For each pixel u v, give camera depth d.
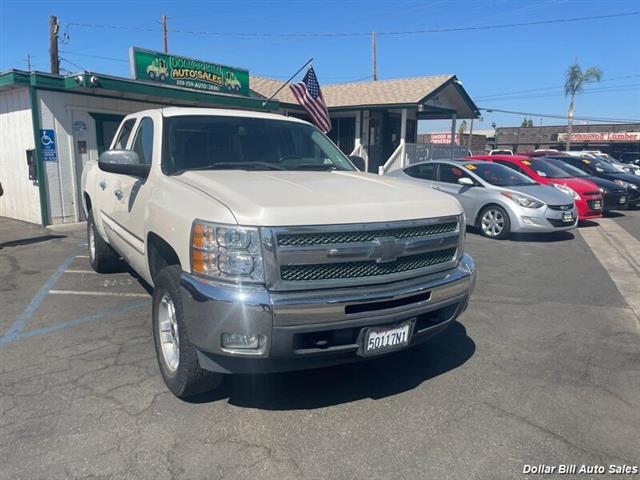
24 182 11.24
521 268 7.61
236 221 2.94
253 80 20.47
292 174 4.06
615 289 6.48
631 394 3.71
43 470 2.77
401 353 4.39
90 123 11.38
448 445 3.06
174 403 3.48
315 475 2.78
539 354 4.41
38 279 6.59
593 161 16.42
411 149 19.75
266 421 3.29
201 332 3.00
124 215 4.76
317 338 3.08
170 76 12.62
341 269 3.11
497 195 10.05
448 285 3.53
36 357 4.20
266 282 2.93
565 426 3.28
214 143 4.40
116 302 5.66
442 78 21.03
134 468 2.81
